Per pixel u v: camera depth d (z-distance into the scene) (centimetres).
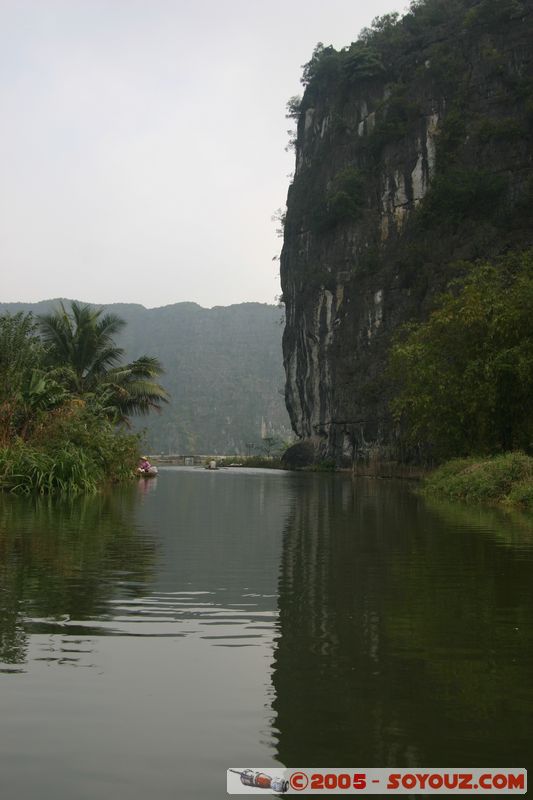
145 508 1455
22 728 311
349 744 298
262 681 370
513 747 296
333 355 6131
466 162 5291
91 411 2516
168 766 279
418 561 745
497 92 5372
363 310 5788
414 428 2731
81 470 1867
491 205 4997
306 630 466
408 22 6881
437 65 5784
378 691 356
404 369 2877
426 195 5422
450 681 371
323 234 6619
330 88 7069
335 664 398
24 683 365
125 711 330
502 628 473
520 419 2297
